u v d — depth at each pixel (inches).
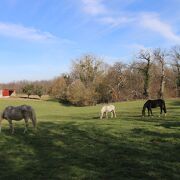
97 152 773.9
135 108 2807.6
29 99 5034.5
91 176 594.6
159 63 4736.7
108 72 4805.6
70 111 3166.8
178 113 1779.0
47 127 1174.3
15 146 869.2
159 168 629.0
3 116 1058.1
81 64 4719.5
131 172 610.2
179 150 765.3
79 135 1002.1
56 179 585.0
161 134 960.9
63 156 748.6
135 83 4810.5
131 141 885.8
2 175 623.8
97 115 2105.1
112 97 4633.4
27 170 649.6
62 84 4849.9
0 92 5738.2
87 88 4416.8
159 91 4702.3
